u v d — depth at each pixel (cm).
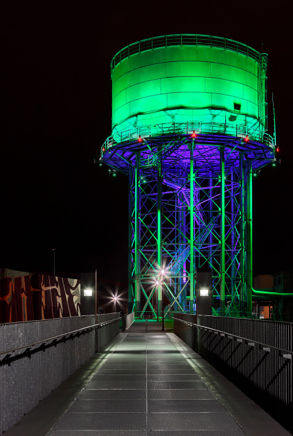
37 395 1002
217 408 952
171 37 4994
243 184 5291
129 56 5162
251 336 1065
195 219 5478
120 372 1434
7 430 794
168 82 4925
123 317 3681
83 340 1647
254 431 782
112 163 5738
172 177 5656
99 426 818
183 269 5688
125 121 5128
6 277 2922
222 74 4950
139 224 5397
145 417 880
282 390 828
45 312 3816
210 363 1628
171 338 2842
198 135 4834
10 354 828
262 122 5231
